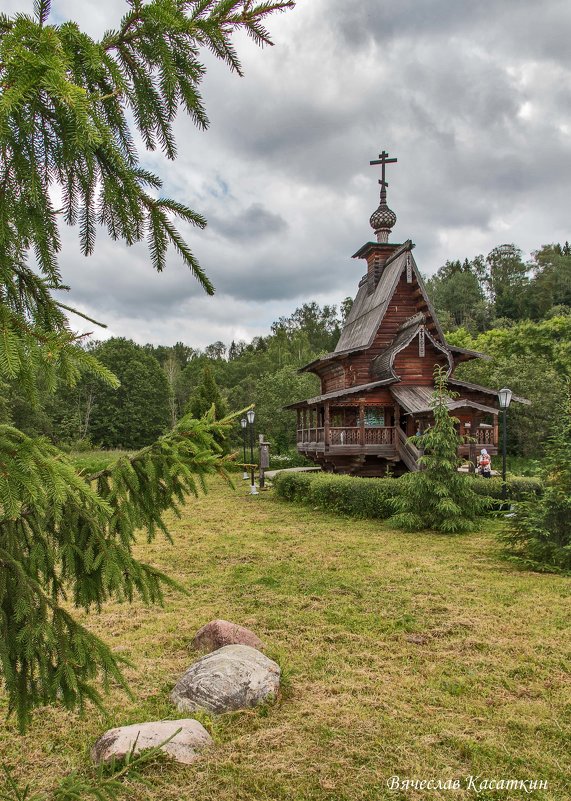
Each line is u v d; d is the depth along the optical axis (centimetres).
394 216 2483
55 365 159
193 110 173
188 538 1114
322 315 9744
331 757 358
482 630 577
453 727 394
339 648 537
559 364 3541
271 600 690
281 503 1644
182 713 417
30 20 123
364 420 2028
